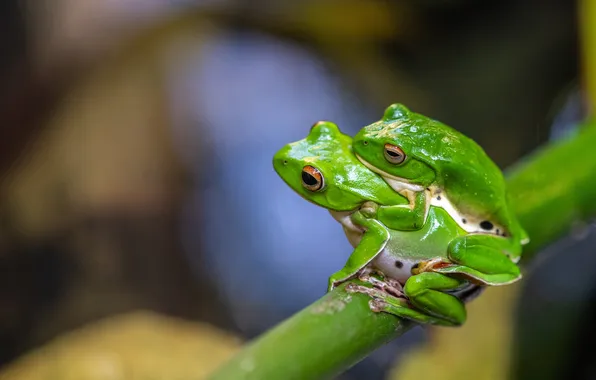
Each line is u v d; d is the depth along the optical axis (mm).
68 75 1324
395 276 625
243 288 1224
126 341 800
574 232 632
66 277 1182
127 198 1332
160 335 826
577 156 627
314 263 1280
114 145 1381
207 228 1328
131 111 1429
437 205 625
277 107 1554
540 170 629
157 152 1422
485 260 619
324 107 1493
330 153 634
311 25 1417
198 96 1551
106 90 1400
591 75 672
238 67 1631
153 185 1372
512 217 622
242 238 1316
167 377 757
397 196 625
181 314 1154
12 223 1230
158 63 1501
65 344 802
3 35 1274
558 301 705
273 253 1300
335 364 591
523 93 1286
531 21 1331
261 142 1506
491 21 1360
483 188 621
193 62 1571
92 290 1162
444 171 622
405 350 1028
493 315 791
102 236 1254
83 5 1407
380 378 1004
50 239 1232
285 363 587
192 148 1479
